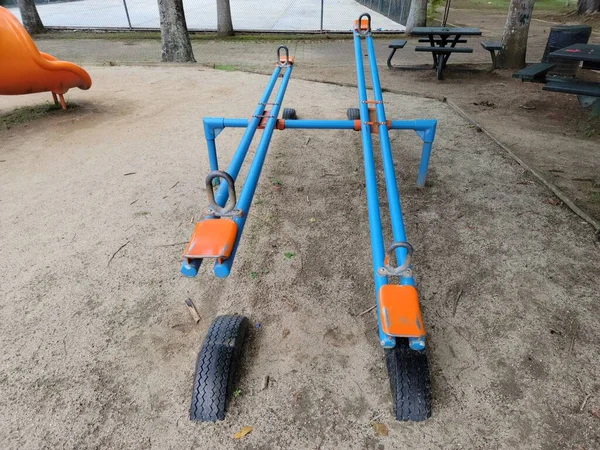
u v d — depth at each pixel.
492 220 2.71
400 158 3.64
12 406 1.60
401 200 2.96
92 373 1.73
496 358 1.76
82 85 5.05
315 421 1.53
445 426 1.50
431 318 1.96
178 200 3.03
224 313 2.02
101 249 2.49
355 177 3.33
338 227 2.68
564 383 1.65
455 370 1.71
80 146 4.04
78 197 3.09
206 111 4.98
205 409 1.51
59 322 1.98
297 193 3.10
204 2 21.17
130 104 5.33
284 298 2.11
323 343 1.86
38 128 4.54
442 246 2.47
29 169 3.57
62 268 2.34
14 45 4.13
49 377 1.72
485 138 4.04
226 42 10.38
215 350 1.58
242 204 1.68
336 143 4.00
